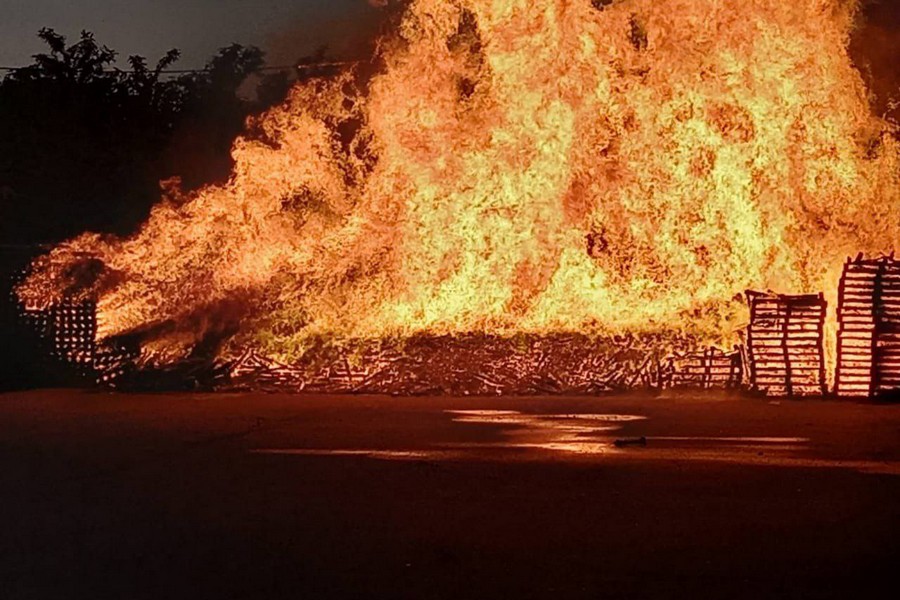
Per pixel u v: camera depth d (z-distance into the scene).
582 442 13.99
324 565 8.12
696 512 9.80
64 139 34.56
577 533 9.05
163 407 18.14
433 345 19.92
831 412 16.88
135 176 34.09
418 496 10.60
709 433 14.70
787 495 10.54
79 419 16.66
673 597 7.27
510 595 7.34
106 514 9.97
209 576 7.85
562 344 19.59
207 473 11.97
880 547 8.54
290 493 10.80
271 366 20.41
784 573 7.81
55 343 21.34
